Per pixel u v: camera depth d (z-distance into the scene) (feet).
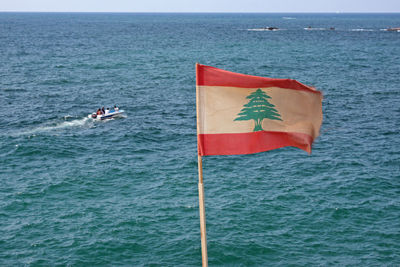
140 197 104.17
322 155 135.74
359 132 160.97
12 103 198.80
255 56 402.72
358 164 127.54
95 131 158.10
